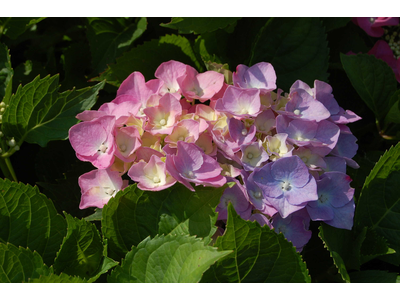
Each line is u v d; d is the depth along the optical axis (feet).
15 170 2.31
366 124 2.33
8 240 1.86
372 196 2.02
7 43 2.42
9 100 2.13
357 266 1.97
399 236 2.00
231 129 1.92
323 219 1.91
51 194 2.14
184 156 1.86
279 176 1.90
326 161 1.98
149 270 1.80
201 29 2.13
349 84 2.34
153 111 1.93
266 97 1.99
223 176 1.86
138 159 1.90
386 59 2.31
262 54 2.20
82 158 1.91
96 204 1.92
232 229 1.78
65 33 2.51
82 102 2.10
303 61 2.20
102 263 1.89
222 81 2.02
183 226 1.86
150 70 2.28
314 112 1.98
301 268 1.81
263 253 1.81
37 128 2.10
